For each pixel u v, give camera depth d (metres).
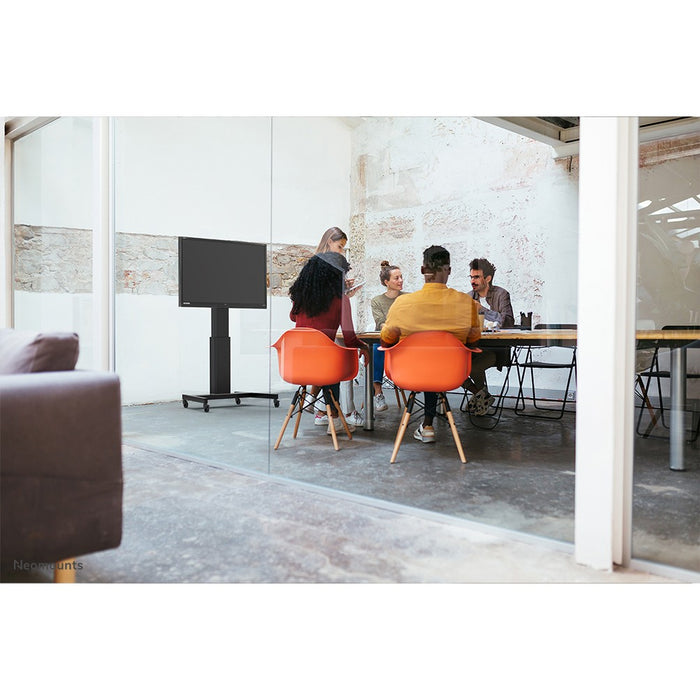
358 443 3.59
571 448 2.93
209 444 4.14
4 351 2.28
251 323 4.07
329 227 4.04
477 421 3.27
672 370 2.67
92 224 4.98
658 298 3.21
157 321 4.55
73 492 2.03
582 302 2.39
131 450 4.59
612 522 2.34
